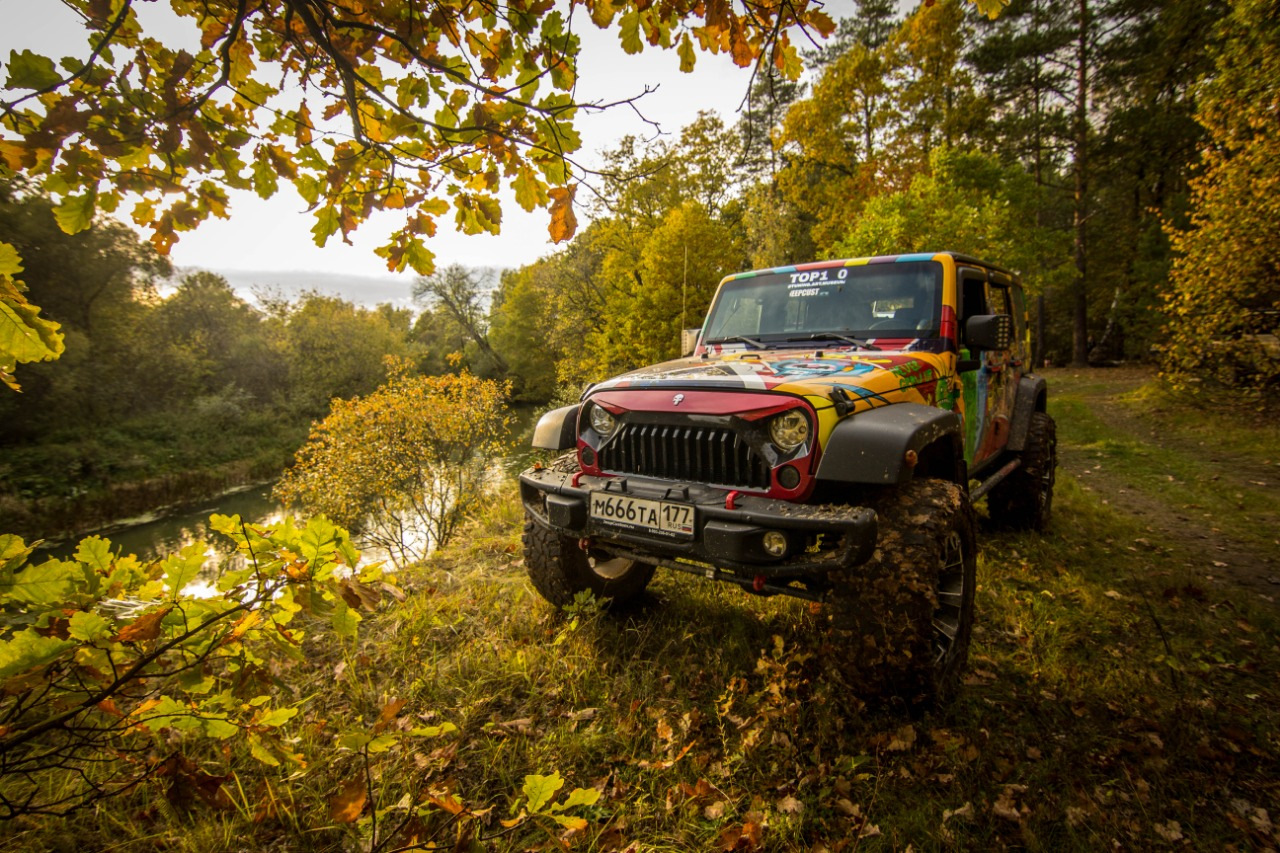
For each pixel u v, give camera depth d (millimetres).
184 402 25797
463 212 1749
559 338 28375
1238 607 3740
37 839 1809
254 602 1179
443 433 8688
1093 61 24125
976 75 25125
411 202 1728
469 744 2369
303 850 1870
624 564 3568
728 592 3672
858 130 23969
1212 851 1934
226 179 1523
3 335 1035
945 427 2592
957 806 2062
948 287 3533
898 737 2320
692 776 2211
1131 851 1930
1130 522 5637
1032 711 2623
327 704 2588
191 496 18828
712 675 2824
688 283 19875
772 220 22672
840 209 22469
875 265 3805
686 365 3289
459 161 1690
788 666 2779
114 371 23797
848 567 2152
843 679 2406
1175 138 22484
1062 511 5824
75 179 1328
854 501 2518
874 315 3660
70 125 1234
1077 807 2082
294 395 28984
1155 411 12422
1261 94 10156
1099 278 27812
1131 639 3299
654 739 2387
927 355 3217
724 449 2512
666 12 1688
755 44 1763
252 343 30016
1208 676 2939
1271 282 10375
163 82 1327
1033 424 4961
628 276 24094
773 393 2465
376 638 3152
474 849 1355
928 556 2277
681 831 1952
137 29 1303
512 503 6293
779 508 2320
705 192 27984
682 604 3551
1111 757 2324
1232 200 10539
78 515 16359
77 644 1026
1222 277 10648
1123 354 28609
